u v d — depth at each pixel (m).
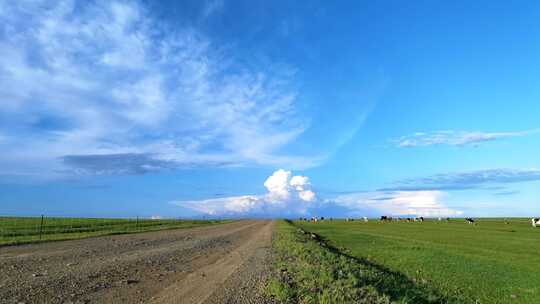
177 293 10.46
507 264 24.42
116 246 25.41
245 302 9.54
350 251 30.95
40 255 19.05
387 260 25.48
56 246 24.36
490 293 16.23
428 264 23.81
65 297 9.59
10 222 52.88
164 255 20.56
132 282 12.02
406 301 12.05
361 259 25.61
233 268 15.87
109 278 12.59
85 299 9.45
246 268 15.83
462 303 14.32
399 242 40.75
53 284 11.20
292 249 24.28
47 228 45.06
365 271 17.05
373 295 11.16
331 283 11.93
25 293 9.88
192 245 27.95
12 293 9.84
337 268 15.94
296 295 10.52
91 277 12.64
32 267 14.73
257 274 14.11
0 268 14.21
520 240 44.94
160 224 76.12
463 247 35.81
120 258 18.50
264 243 30.86
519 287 17.41
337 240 43.56
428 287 16.66
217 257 20.31
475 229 72.88
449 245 37.62
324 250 24.67
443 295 15.34
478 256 28.42
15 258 17.61
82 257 18.56
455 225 95.56
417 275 19.94
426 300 13.96
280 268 15.66
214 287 11.45
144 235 40.00
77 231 43.31
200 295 10.23
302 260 17.95
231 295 10.34
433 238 47.66
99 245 25.84
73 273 13.38
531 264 24.55
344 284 12.01
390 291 13.59
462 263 24.44
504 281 18.77
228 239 36.00
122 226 58.69
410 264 23.77
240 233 47.62
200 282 12.32
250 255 21.34
